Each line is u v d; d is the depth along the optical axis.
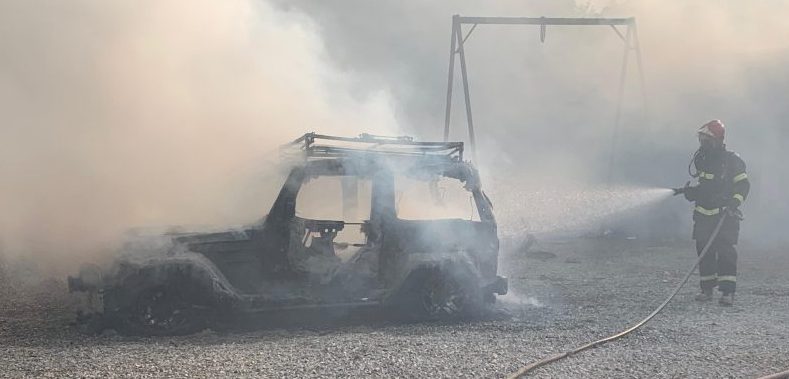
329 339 5.96
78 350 5.56
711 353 5.50
